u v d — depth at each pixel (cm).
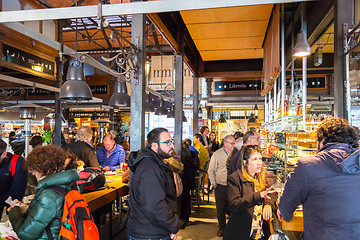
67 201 190
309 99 1125
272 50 518
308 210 178
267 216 244
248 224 246
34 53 799
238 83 1195
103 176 374
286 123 495
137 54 384
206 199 714
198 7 235
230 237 248
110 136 544
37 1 749
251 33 654
